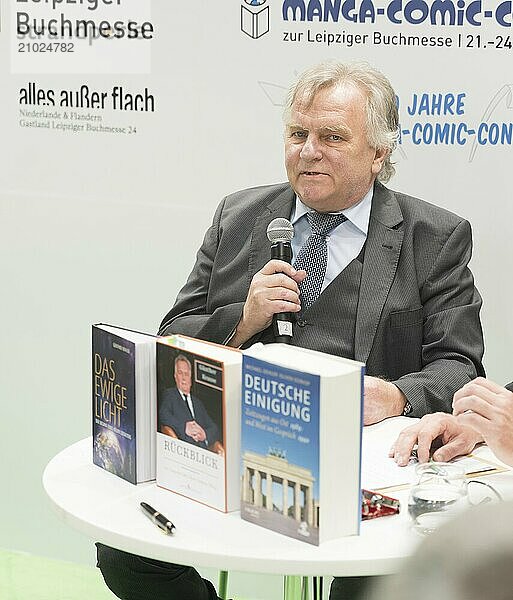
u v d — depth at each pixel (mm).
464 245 2535
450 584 349
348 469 1481
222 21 2967
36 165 3244
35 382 3361
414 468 1787
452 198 2846
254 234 2602
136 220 3158
